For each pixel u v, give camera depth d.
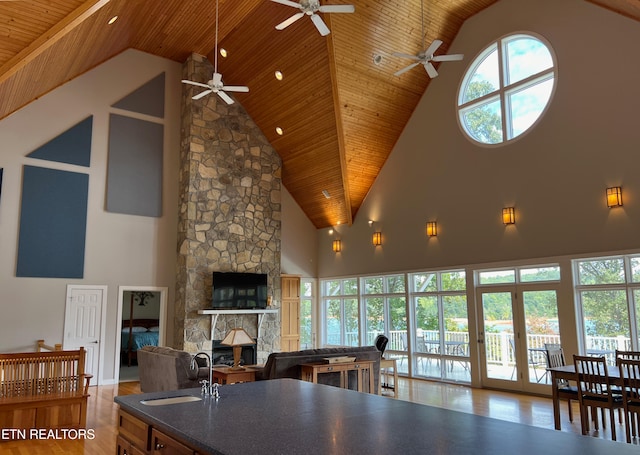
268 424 2.18
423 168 9.23
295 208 11.66
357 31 7.91
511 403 6.77
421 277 9.34
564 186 7.02
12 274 7.91
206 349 9.27
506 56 8.06
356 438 1.94
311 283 11.77
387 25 8.02
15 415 5.04
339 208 10.86
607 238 6.50
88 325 8.54
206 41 9.23
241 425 2.16
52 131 8.53
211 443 1.88
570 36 7.11
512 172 7.71
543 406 6.55
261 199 10.45
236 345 6.04
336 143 9.45
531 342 7.41
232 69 9.68
